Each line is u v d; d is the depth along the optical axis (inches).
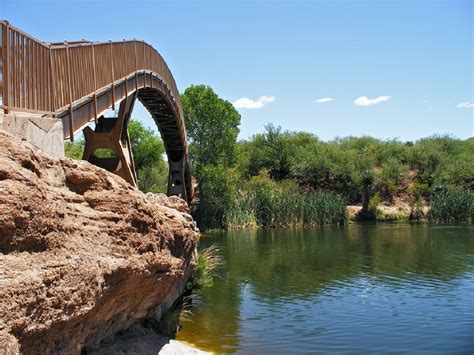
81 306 258.5
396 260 1005.2
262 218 1846.7
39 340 228.4
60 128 346.0
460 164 2603.3
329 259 1037.2
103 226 308.3
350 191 2559.1
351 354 457.1
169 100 1113.4
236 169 2513.5
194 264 556.7
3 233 211.8
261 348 471.2
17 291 205.6
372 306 639.1
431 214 2098.9
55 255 245.6
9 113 316.5
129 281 329.1
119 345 382.9
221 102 1955.0
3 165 224.4
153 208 381.1
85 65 527.5
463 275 836.6
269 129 2795.3
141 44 822.5
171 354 410.3
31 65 358.6
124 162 685.3
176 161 1507.1
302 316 591.8
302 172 2662.4
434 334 518.0
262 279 826.8
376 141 3248.0
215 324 552.7
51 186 277.4
